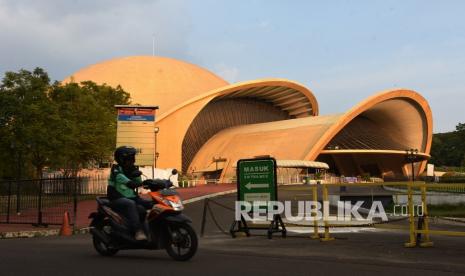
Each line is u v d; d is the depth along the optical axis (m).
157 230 8.73
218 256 9.20
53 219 18.98
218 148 78.00
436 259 8.78
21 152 26.22
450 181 43.78
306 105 91.69
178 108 71.88
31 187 21.59
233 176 69.00
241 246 11.07
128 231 9.01
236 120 88.06
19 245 11.45
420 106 77.44
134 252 10.08
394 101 74.44
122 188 9.19
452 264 8.19
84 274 7.20
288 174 64.75
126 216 9.05
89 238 13.63
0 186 24.28
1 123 25.16
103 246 9.59
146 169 39.09
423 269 7.66
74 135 29.50
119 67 81.12
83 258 9.03
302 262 8.37
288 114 96.94
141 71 80.19
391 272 7.36
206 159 77.44
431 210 23.78
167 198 8.52
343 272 7.34
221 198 31.81
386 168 86.50
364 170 88.06
